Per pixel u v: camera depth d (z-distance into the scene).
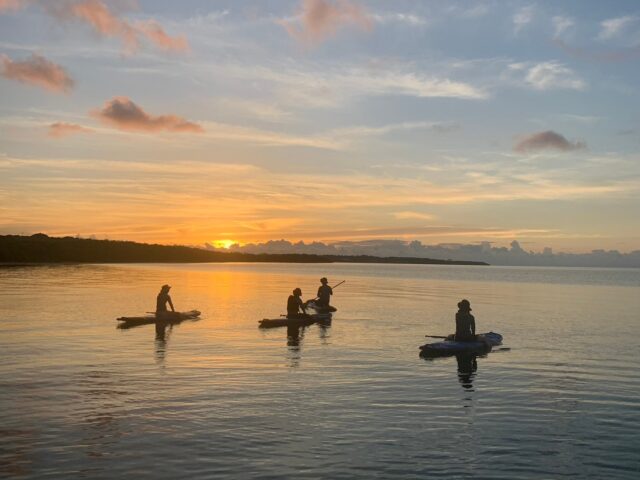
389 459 10.48
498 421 12.75
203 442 11.16
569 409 13.77
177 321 29.39
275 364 18.50
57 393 14.54
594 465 10.37
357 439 11.46
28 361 18.48
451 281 93.44
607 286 82.25
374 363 18.86
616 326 29.77
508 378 16.89
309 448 10.93
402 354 20.55
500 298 51.06
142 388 15.12
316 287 65.12
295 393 14.84
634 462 10.52
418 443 11.30
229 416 12.79
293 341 23.30
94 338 23.28
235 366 18.09
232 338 23.88
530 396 14.90
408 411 13.40
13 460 10.20
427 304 42.62
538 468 10.20
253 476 9.66
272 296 48.72
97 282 63.44
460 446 11.18
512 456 10.72
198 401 13.94
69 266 130.00
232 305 39.59
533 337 25.45
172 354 20.02
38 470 9.77
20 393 14.52
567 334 26.52
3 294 44.66
